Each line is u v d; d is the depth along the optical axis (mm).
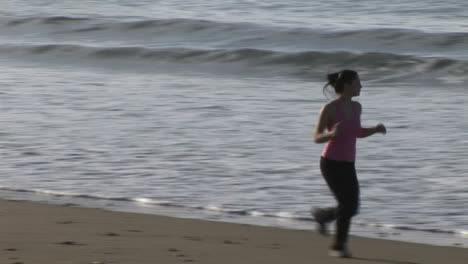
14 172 49312
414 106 78812
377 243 33688
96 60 126375
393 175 49156
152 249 29609
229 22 149625
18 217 35969
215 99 81500
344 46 133750
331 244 32500
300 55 119500
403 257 30750
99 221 35719
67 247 29359
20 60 125000
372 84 100938
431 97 86188
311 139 60844
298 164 52031
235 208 40906
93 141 59469
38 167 50812
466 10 170000
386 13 168500
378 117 72250
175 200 42594
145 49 127062
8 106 75688
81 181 46969
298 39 138375
